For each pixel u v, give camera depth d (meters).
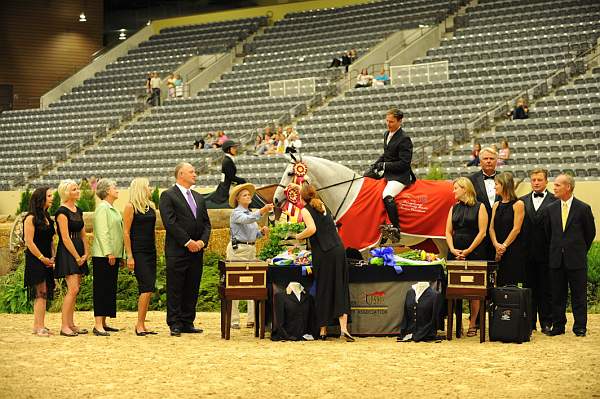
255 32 40.94
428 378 8.29
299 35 39.19
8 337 11.21
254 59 38.31
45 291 11.54
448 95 29.86
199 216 11.56
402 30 35.78
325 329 10.92
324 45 37.41
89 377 8.41
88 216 16.48
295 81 33.78
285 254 12.14
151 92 36.06
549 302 11.62
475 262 10.73
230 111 33.53
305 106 31.73
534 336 11.30
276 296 10.98
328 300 10.86
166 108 35.44
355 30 37.53
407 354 9.71
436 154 26.11
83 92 39.47
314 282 11.16
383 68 33.09
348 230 11.71
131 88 38.50
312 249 10.94
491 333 10.77
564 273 11.30
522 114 26.75
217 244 16.88
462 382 8.11
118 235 11.49
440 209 11.88
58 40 42.81
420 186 12.05
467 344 10.54
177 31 43.03
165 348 10.20
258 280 10.92
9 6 41.69
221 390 7.77
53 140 35.53
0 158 35.09
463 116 27.91
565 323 11.42
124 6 45.62
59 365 9.05
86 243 11.63
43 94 42.25
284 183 11.87
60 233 11.34
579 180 22.59
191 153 30.69
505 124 26.70
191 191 11.71
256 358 9.44
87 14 43.50
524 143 25.52
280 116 31.59
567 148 24.77
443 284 11.25
